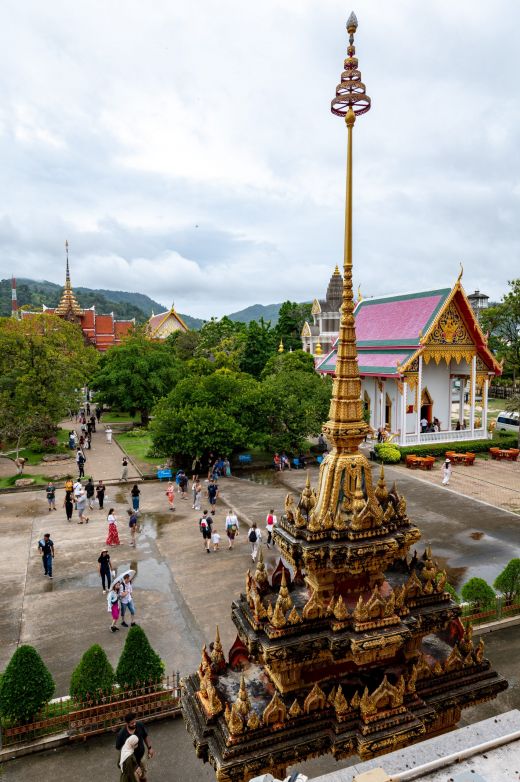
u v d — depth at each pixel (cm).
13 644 1733
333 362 5891
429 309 4791
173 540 2634
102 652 1379
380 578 834
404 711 768
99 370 6556
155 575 2242
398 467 4212
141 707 1359
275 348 9975
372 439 4953
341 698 750
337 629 750
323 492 815
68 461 4353
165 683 1464
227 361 7050
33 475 3888
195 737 772
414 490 3522
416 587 830
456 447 4597
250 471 4066
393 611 770
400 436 4650
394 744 746
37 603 2011
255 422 4147
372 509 781
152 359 6119
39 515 3028
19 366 4369
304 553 760
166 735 1315
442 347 4712
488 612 1781
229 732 729
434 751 598
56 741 1288
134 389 5912
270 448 4253
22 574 2261
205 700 802
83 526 2842
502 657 1599
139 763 1109
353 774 573
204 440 3762
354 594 822
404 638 763
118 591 1817
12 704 1294
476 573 2233
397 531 812
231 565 2333
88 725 1312
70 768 1221
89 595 2077
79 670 1362
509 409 4722
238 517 2981
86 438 5244
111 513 2553
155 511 3094
